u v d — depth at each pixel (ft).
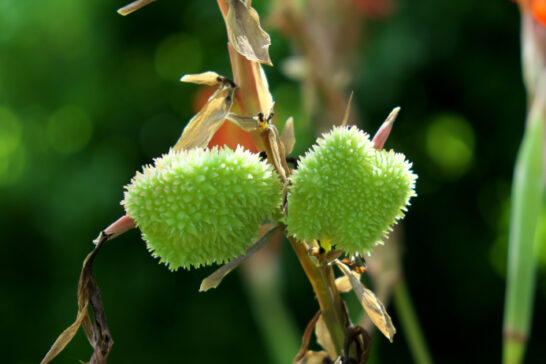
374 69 4.17
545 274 6.16
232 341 5.93
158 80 5.97
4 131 6.15
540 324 6.22
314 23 2.38
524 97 5.24
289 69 2.41
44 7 5.28
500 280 5.96
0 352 6.38
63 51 5.49
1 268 6.31
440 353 6.22
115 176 5.36
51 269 6.33
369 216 1.38
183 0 5.67
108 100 5.66
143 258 5.81
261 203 1.37
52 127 5.71
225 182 1.36
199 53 5.89
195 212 1.36
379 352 5.94
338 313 1.44
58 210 5.33
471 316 6.13
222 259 1.38
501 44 5.08
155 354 5.94
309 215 1.38
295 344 2.96
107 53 5.58
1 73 5.58
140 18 5.72
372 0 2.41
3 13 5.30
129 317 5.86
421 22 4.43
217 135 2.23
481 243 5.93
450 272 6.00
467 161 6.01
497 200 5.92
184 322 5.94
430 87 5.51
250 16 1.40
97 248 1.43
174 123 5.88
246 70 1.41
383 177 1.38
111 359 5.85
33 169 5.62
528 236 1.74
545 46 1.77
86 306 1.44
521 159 1.76
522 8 1.79
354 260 1.45
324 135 1.39
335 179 1.37
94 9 5.49
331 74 2.39
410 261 6.00
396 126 5.70
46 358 1.44
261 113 1.40
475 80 5.28
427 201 5.95
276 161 1.39
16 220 6.09
